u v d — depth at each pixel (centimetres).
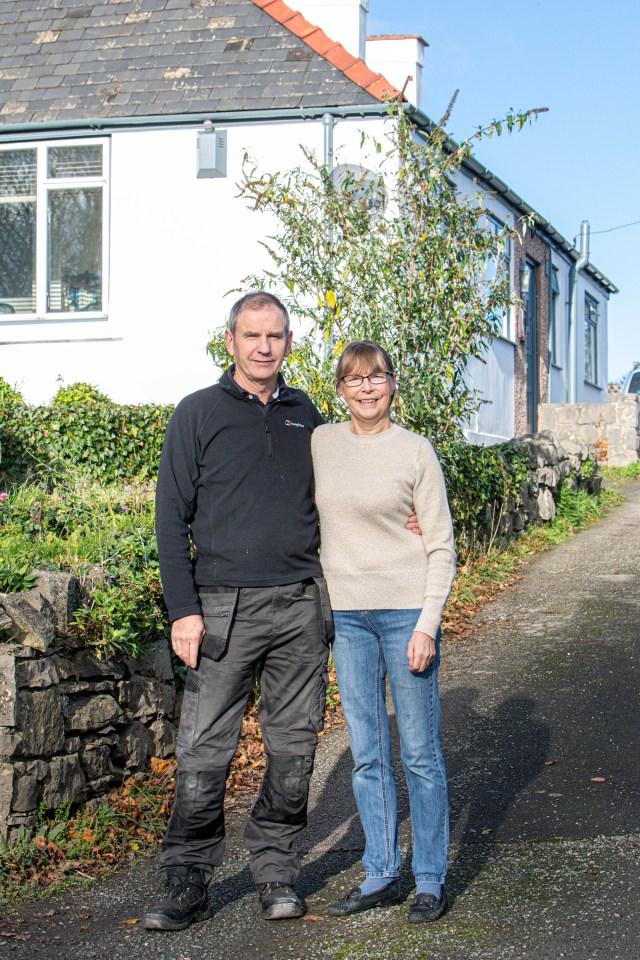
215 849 378
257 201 790
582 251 2067
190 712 377
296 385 740
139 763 502
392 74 1540
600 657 673
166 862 372
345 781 518
